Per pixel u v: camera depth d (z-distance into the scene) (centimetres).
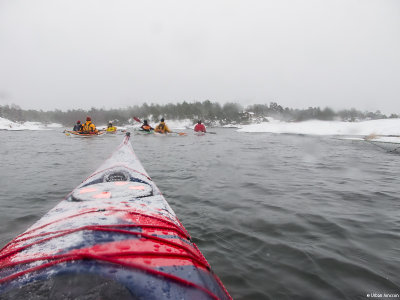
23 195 404
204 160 759
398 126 1706
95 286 106
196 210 338
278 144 1292
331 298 175
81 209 195
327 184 480
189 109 5994
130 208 197
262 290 182
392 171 612
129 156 454
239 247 241
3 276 115
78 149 1034
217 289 126
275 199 387
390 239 257
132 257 123
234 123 5684
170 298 103
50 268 111
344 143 1328
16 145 1195
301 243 248
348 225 290
